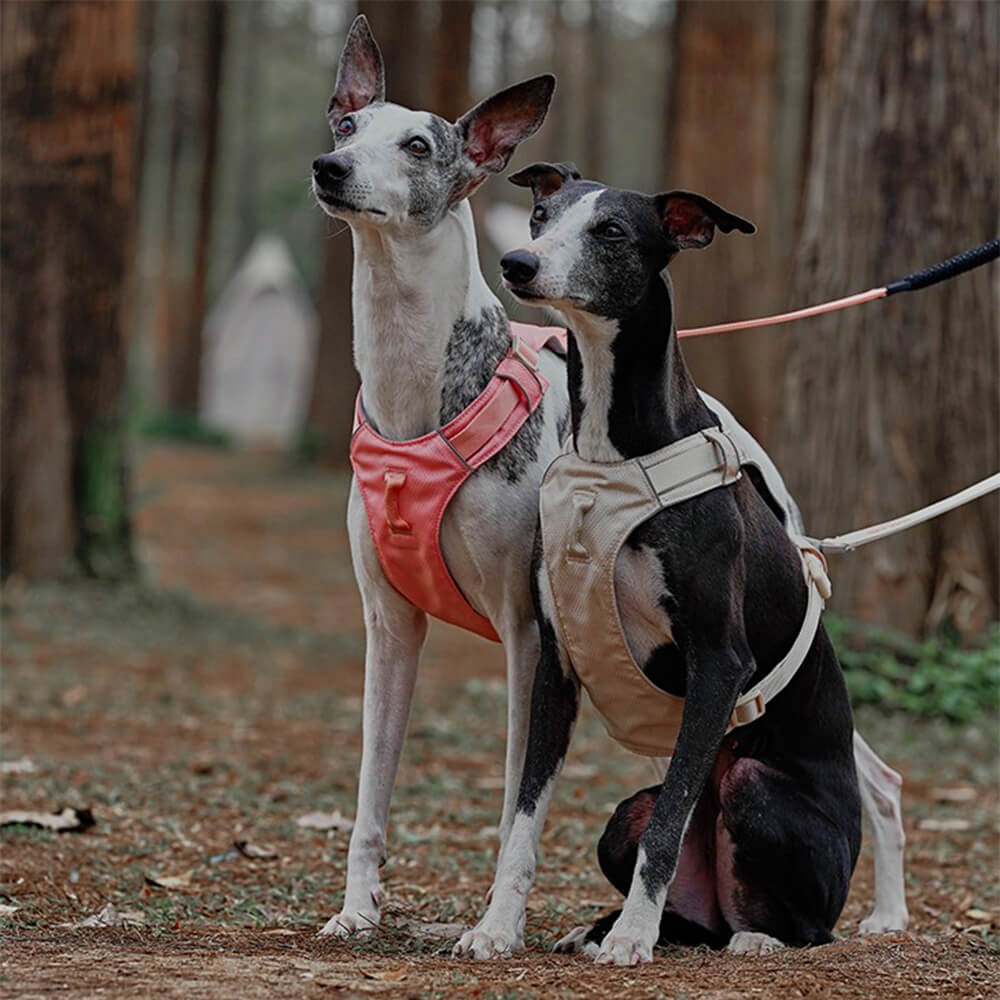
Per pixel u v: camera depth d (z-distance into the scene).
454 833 9.55
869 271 13.48
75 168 17.14
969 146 13.40
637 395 6.09
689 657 6.12
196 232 42.66
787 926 6.54
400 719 7.02
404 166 6.57
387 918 7.12
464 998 5.25
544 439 6.87
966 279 13.45
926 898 8.44
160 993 5.24
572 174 6.49
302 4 57.34
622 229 6.01
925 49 13.37
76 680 13.46
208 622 17.03
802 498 13.70
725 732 6.24
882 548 13.51
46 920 6.94
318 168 6.45
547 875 8.57
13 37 17.11
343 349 34.34
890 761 12.02
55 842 8.46
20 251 17.08
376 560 6.90
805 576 6.69
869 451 13.48
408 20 29.16
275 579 21.91
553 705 6.37
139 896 7.55
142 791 9.87
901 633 13.49
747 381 23.88
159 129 57.34
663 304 6.11
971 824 10.21
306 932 6.75
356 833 6.88
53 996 5.19
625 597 6.14
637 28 54.16
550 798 6.35
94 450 17.34
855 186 13.55
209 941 6.38
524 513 6.72
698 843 6.70
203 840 8.91
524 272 5.89
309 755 11.60
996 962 6.20
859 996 5.52
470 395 6.75
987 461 13.56
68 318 17.19
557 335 7.36
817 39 17.38
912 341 13.43
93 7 17.16
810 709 6.67
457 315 6.76
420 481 6.64
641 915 5.90
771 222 23.94
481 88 50.31
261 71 66.00
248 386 62.22
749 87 23.34
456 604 6.91
